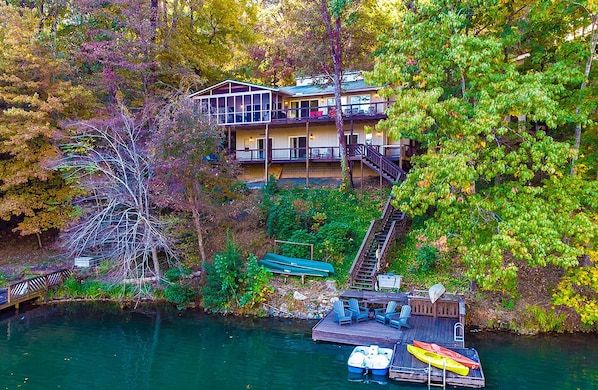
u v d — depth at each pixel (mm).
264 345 13633
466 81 14438
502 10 15422
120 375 11703
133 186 18750
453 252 18172
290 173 30031
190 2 29719
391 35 21984
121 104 20594
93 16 27438
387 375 11328
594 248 13391
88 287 19203
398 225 20688
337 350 13125
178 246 18906
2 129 19250
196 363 12445
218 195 19359
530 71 13148
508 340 13484
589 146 14812
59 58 23547
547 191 13398
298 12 24750
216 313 16859
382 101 26953
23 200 20328
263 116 28438
